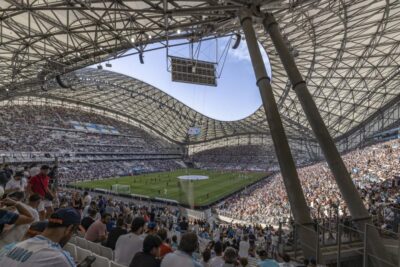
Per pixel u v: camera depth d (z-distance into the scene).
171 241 11.14
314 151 75.88
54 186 19.47
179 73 21.64
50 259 2.19
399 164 33.31
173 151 107.62
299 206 10.14
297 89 12.01
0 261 2.31
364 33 30.12
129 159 87.50
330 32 29.48
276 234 17.20
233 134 99.56
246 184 59.91
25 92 44.34
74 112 88.06
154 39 22.20
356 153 50.75
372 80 41.75
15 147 58.72
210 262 6.72
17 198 5.68
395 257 8.95
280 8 18.30
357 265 9.41
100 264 5.18
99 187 50.47
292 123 59.06
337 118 54.12
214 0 15.37
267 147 96.44
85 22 22.88
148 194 46.31
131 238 5.27
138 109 89.31
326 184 35.16
